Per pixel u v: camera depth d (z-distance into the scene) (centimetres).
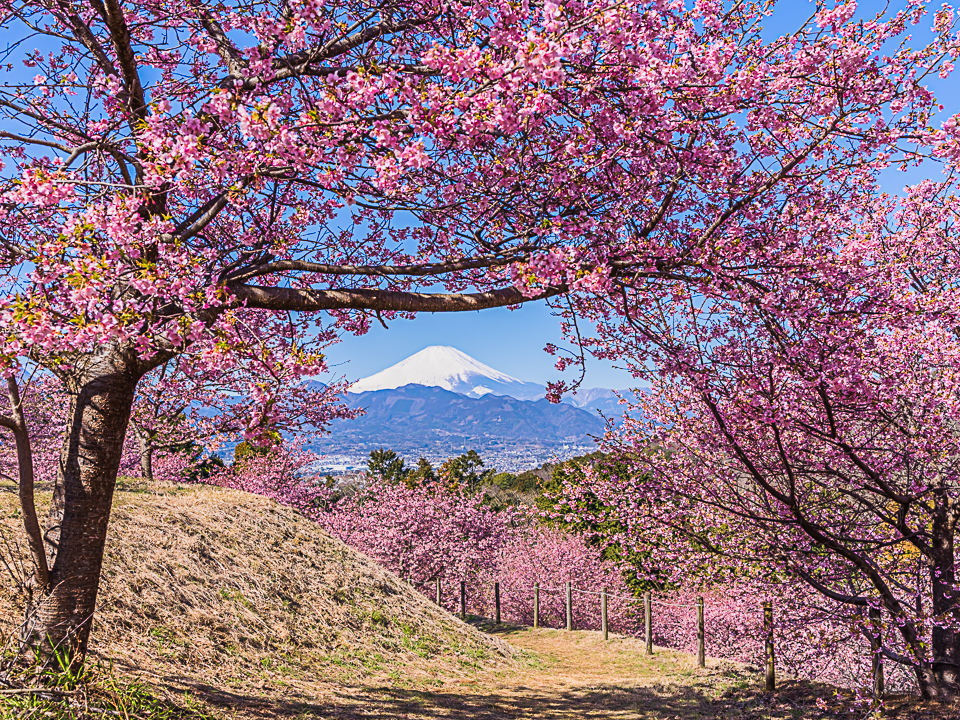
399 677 1016
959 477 718
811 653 949
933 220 827
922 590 836
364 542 2519
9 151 565
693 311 712
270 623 995
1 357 381
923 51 496
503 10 384
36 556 499
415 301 523
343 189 434
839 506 852
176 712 562
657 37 457
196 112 430
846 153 566
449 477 4681
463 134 389
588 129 447
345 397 1512
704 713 950
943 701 731
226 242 653
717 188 554
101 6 462
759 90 497
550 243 487
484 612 2847
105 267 360
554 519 2292
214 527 1181
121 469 1769
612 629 2281
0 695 442
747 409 667
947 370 658
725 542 861
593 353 752
